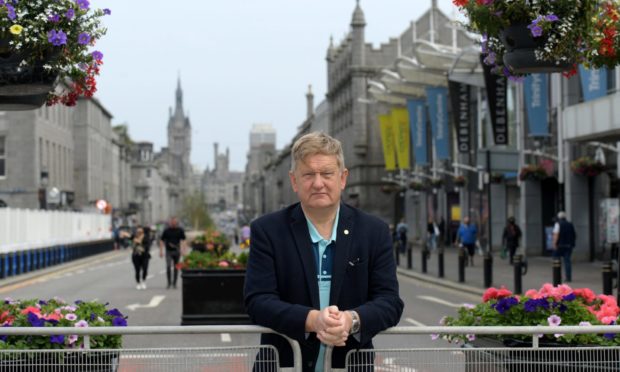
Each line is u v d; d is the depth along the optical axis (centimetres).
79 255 4894
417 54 3872
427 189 5438
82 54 614
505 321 579
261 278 409
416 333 427
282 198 14888
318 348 416
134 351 438
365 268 414
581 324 529
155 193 15825
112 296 2169
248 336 1170
